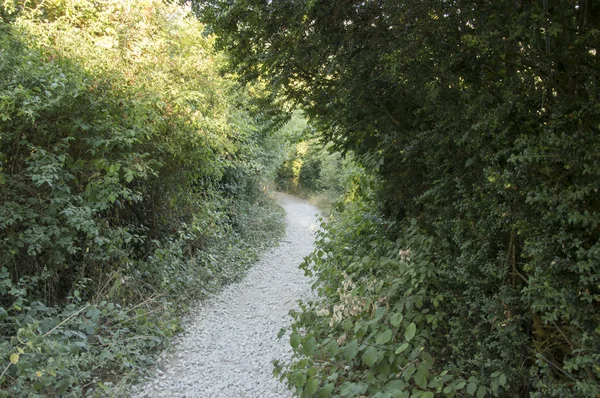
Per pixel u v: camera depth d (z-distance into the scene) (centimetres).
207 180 815
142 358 384
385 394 212
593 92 173
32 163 349
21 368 271
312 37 263
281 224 1222
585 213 150
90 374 341
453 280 256
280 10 254
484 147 216
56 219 370
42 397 279
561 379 192
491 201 212
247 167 980
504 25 189
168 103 544
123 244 544
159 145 525
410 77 255
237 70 344
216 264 694
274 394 325
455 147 258
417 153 313
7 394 267
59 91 366
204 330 481
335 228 549
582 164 156
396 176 371
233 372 372
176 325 457
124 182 512
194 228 667
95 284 436
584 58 177
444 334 274
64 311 358
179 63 580
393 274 313
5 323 327
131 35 529
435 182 273
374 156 362
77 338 355
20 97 341
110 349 366
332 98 343
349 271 381
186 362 397
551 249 167
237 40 302
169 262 588
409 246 313
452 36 217
